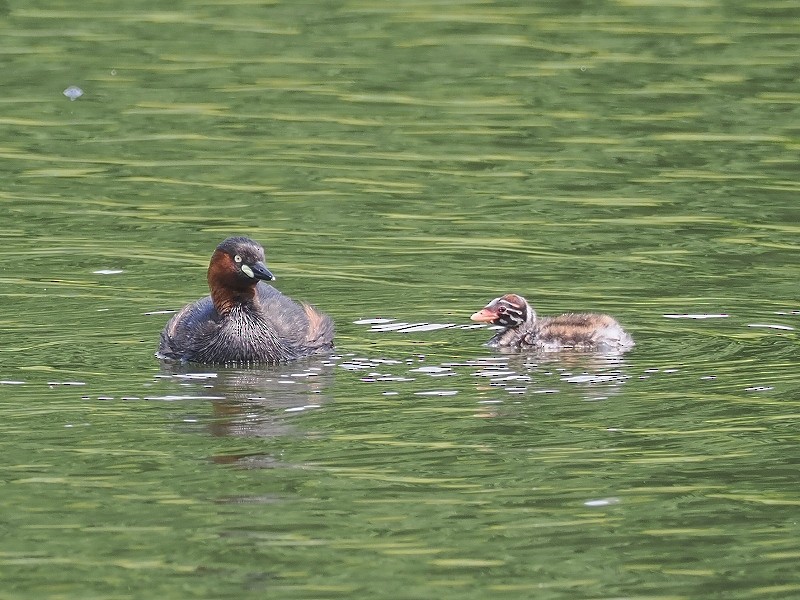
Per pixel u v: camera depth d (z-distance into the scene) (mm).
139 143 23688
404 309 17156
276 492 11953
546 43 28078
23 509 11594
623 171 22297
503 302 15945
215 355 15461
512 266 18531
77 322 16625
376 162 22703
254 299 16094
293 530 11266
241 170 22469
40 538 11133
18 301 17266
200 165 22688
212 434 13203
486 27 29031
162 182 21984
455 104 25312
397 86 26188
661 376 14805
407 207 20781
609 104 25250
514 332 15961
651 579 10570
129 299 17453
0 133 24031
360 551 10969
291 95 25828
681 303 17172
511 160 22797
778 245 19219
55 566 10711
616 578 10594
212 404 14016
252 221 20281
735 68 26734
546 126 24328
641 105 25172
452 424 13461
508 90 25953
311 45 28156
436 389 14453
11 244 19375
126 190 21688
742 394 14234
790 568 10750
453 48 27875
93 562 10766
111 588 10406
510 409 13859
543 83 26234
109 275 18297
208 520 11438
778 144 23422
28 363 15195
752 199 21078
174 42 28391
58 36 28641
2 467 12367
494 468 12438
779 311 16844
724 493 11992
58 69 26953
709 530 11344
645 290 17656
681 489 12055
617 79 26297
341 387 14539
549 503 11812
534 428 13359
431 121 24516
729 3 30312
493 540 11148
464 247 19219
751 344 15789
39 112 25047
